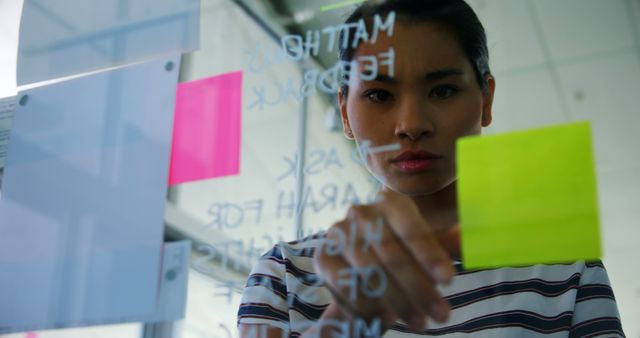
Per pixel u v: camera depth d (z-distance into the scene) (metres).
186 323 0.49
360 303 0.43
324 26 0.53
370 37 0.50
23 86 0.63
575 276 0.51
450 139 0.47
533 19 0.64
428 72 0.49
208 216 0.51
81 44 0.62
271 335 0.48
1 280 0.55
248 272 0.51
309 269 0.51
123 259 0.52
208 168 0.53
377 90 0.49
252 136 0.52
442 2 0.51
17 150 0.60
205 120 0.54
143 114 0.57
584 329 0.49
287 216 0.48
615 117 0.60
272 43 0.54
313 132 0.51
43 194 0.57
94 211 0.55
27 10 0.65
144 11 0.61
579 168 0.41
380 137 0.48
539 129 0.43
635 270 0.50
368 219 0.44
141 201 0.54
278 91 0.53
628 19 0.63
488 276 0.51
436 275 0.42
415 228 0.44
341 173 0.48
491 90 0.54
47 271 0.54
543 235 0.41
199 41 0.58
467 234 0.43
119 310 0.50
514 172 0.43
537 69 0.62
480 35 0.52
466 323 0.49
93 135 0.58
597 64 0.62
